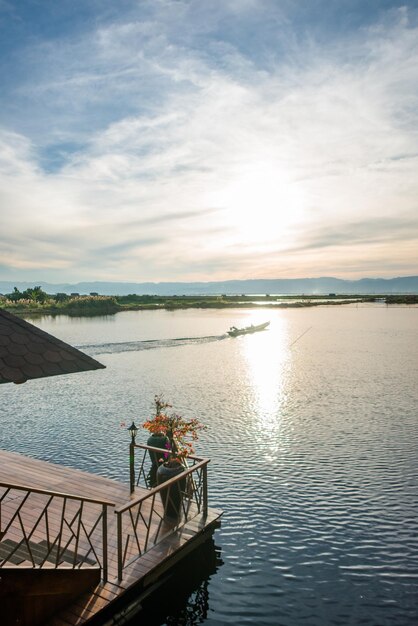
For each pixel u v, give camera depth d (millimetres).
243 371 37000
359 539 11086
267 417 22625
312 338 61531
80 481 11938
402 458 16422
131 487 11430
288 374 35156
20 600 6781
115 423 22172
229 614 8539
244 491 13859
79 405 26172
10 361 6496
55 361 6891
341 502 13039
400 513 12336
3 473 12320
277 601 8883
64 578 7281
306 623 8273
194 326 82375
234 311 134000
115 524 9688
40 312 117062
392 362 39844
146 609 8359
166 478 9938
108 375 35969
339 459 16453
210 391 29422
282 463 16172
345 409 23922
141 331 71875
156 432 11992
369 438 18875
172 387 30969
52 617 7098
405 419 21719
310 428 20531
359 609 8656
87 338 61844
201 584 9430
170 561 8664
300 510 12594
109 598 7453
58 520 9734
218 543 10992
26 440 19469
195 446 18188
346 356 44188
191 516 10188
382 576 9641
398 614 8492
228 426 21125
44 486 11523
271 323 88812
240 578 9633
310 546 10812
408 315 105125
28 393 29812
